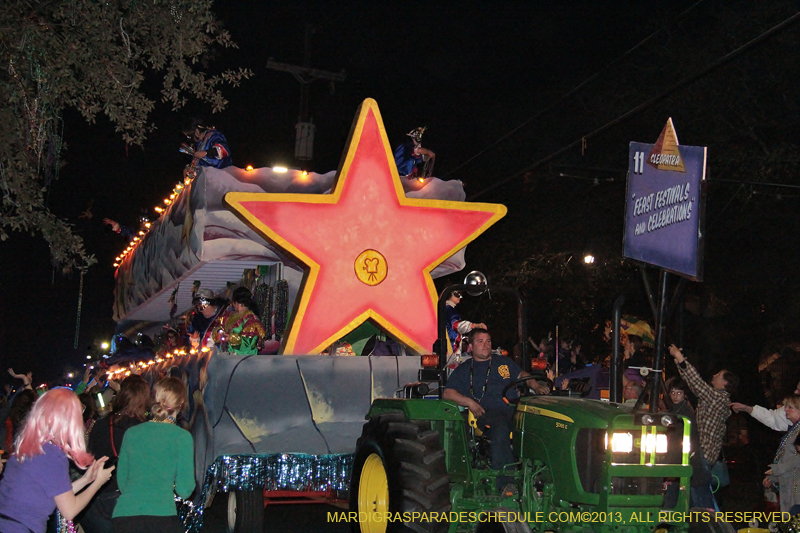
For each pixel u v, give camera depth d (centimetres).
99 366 1226
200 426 711
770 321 1672
